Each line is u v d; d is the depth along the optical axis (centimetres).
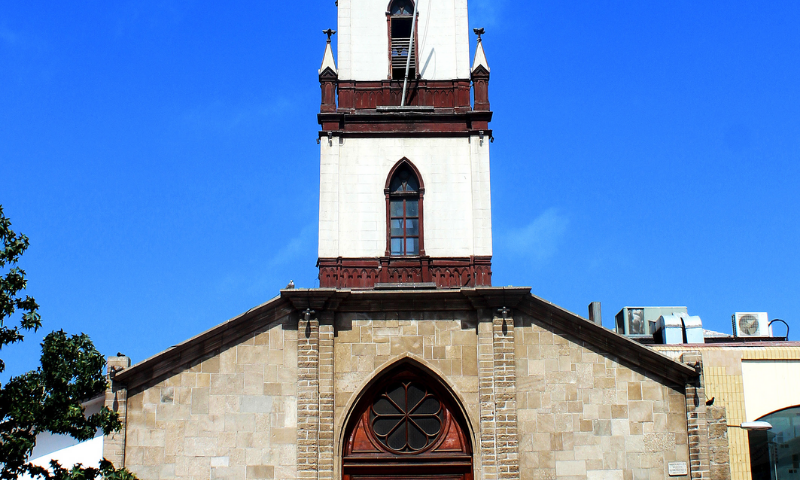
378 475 3356
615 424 3338
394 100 3888
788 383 3641
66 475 2841
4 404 2772
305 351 3375
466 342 3431
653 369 3378
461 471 3353
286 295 3397
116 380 3303
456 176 3772
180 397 3319
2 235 2816
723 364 3656
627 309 4331
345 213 3722
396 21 4025
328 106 3844
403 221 3741
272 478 3259
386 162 3784
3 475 2752
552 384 3369
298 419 3312
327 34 3941
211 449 3278
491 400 3350
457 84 3900
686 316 4100
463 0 4012
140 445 3272
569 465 3297
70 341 2905
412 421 3403
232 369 3353
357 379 3391
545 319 3428
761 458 3575
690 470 3294
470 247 3684
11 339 2775
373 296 3438
